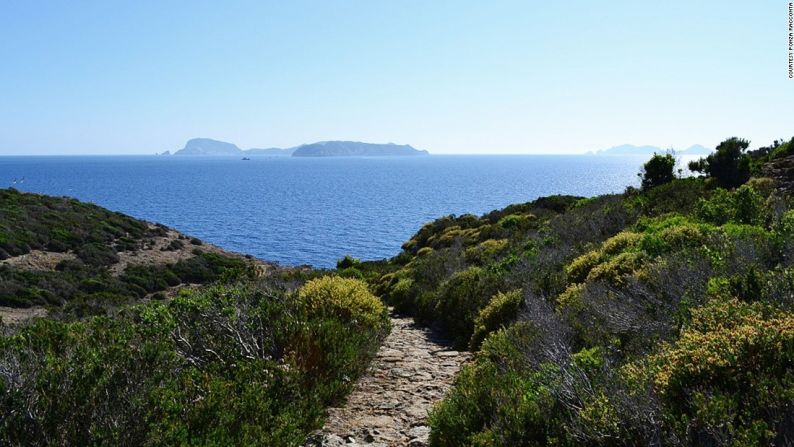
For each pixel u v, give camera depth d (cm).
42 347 531
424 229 3822
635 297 741
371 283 2497
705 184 1998
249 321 774
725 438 307
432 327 1383
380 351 1045
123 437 410
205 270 4262
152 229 5384
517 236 2191
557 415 439
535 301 878
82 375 445
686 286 698
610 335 653
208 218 10256
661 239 1096
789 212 1125
